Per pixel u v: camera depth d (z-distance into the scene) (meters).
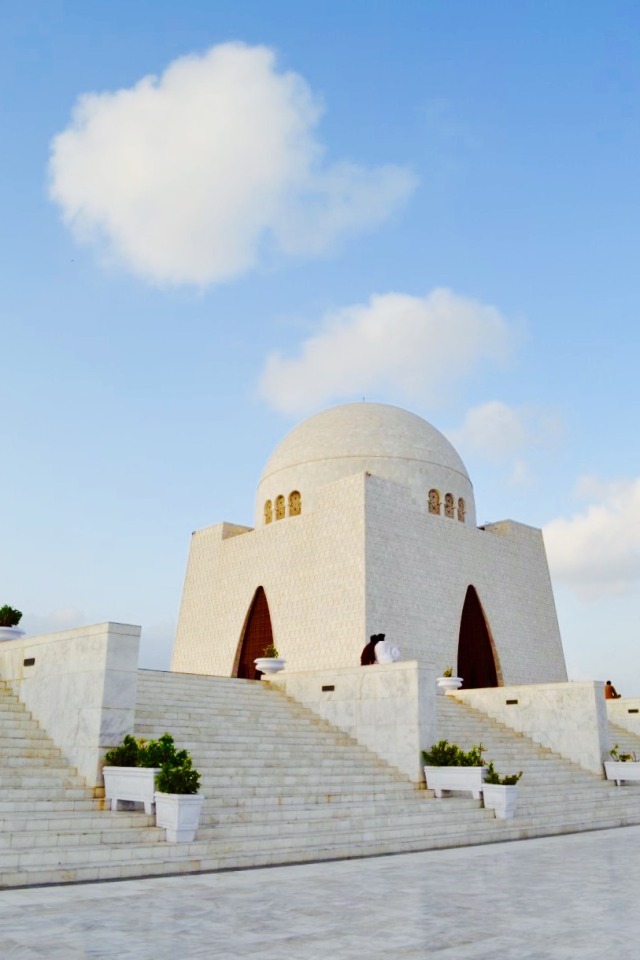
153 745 12.78
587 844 14.56
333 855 12.23
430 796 17.23
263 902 8.67
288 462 39.19
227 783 14.75
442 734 23.02
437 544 35.25
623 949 6.72
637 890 9.57
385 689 19.08
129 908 8.30
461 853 13.13
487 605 36.78
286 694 21.84
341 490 33.88
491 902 8.76
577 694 24.22
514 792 16.53
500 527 40.16
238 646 36.97
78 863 10.35
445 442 40.94
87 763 13.59
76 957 6.38
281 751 17.48
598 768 23.34
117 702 13.79
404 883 10.00
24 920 7.72
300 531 35.34
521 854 13.01
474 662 37.00
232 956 6.44
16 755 14.02
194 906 8.43
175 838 11.57
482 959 6.39
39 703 15.37
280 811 13.59
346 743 19.39
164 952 6.55
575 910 8.35
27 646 16.17
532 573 40.16
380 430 38.91
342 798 15.48
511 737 25.06
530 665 37.91
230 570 38.91
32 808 12.18
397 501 34.16
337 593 32.44
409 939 7.04
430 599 33.91
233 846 11.72
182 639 40.75
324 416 40.97
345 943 6.88
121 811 12.64
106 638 13.91
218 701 19.97
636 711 30.11
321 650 32.28
